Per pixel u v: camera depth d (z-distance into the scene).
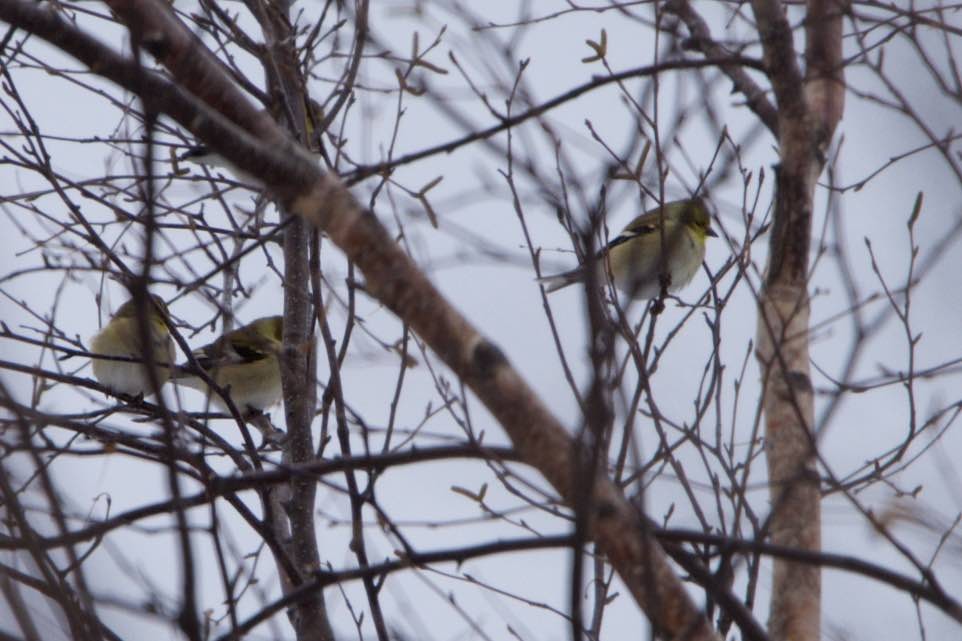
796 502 8.01
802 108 9.14
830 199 7.12
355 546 8.09
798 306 7.60
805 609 7.73
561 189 6.92
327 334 9.34
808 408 8.45
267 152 6.09
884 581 5.84
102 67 5.86
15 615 5.72
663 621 5.99
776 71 9.16
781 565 7.90
